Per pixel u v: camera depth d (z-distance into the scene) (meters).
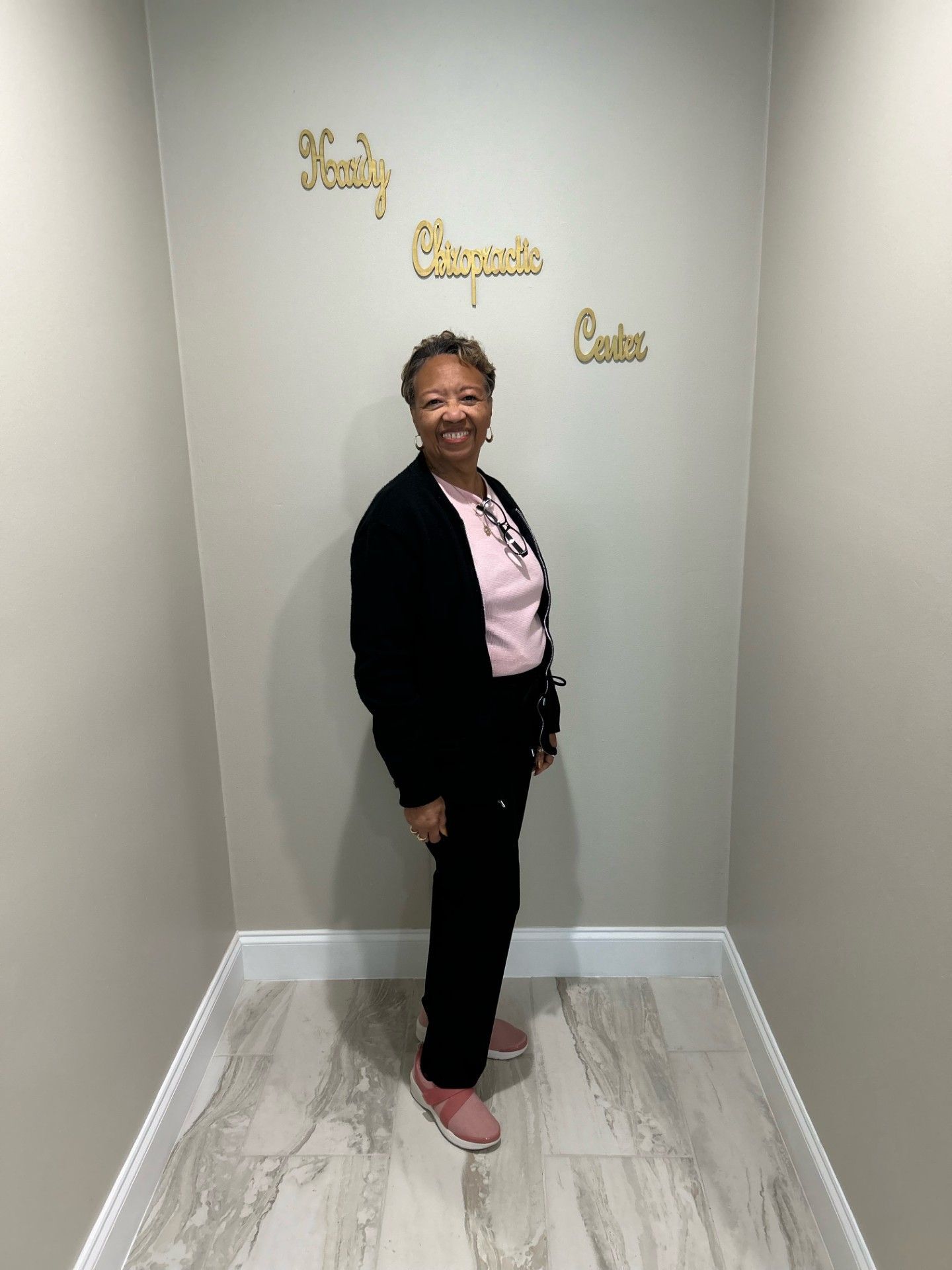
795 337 1.74
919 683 1.25
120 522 1.67
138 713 1.74
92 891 1.53
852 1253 1.51
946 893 1.18
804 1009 1.75
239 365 2.00
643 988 2.34
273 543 2.11
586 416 2.03
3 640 1.26
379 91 1.87
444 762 1.75
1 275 1.28
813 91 1.62
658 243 1.94
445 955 1.86
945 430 1.17
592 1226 1.68
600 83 1.86
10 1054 1.27
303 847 2.31
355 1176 1.79
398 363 2.00
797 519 1.74
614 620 2.16
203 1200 1.75
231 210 1.92
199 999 2.08
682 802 2.28
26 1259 1.31
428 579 1.66
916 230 1.24
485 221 1.92
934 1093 1.22
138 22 1.79
